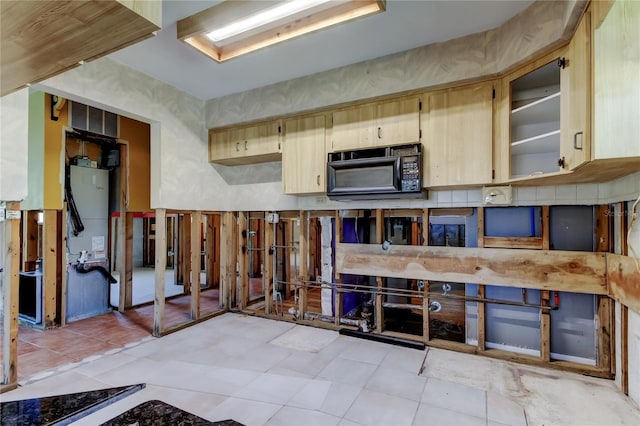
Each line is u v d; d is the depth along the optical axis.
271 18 2.65
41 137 4.13
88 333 3.87
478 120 2.93
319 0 2.43
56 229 4.21
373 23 2.69
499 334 3.24
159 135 3.79
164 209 3.82
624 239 2.47
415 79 3.10
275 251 4.57
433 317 4.35
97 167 4.81
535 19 2.38
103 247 4.83
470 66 2.87
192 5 2.50
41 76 0.82
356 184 3.35
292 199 4.34
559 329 2.99
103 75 3.18
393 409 2.30
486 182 2.90
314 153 3.76
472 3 2.43
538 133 2.85
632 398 2.38
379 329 3.69
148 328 4.04
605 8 1.79
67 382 2.68
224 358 3.15
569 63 2.15
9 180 2.61
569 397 2.43
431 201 3.48
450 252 3.34
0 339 3.43
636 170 2.16
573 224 2.95
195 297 4.24
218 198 4.64
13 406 1.20
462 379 2.71
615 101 1.79
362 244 3.82
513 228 3.17
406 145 3.21
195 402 2.39
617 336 2.63
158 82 3.76
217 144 4.43
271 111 3.91
